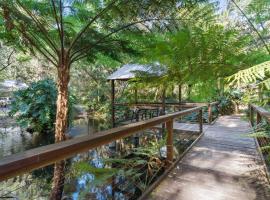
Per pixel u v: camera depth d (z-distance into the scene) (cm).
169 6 350
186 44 152
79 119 1200
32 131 740
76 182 294
